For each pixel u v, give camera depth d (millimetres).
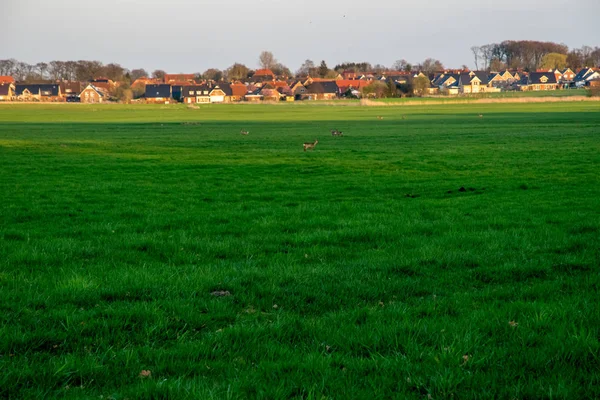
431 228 14094
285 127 72438
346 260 11023
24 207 18031
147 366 6000
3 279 9195
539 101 148750
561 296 8312
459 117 89875
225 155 37906
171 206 18500
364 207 17844
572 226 13891
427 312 7695
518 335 6680
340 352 6367
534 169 28406
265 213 16812
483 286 9297
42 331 6789
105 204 18953
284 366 5941
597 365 5891
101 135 59188
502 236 12930
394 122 80062
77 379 5730
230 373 5793
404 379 5617
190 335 7012
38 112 125688
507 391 5359
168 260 10930
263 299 8328
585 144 42281
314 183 24766
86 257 11188
